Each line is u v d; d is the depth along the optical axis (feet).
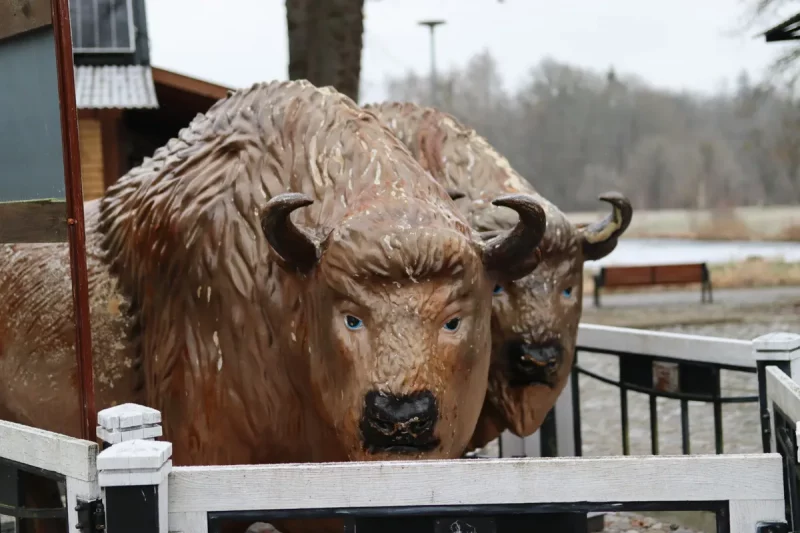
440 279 11.17
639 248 129.39
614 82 223.30
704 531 17.63
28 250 16.10
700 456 8.21
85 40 38.88
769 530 8.14
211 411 12.78
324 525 13.08
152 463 7.93
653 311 55.83
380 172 12.29
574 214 212.23
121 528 7.96
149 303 13.57
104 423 9.06
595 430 25.91
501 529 8.35
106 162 36.91
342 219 11.76
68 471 9.11
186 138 14.11
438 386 10.93
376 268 11.02
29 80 10.99
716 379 16.03
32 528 10.64
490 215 15.66
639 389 17.40
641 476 8.20
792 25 16.17
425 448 10.91
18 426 10.05
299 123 12.94
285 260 11.55
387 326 10.95
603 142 221.46
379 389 10.75
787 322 48.70
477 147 17.20
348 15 28.09
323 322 11.43
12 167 11.38
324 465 8.27
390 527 8.32
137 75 35.58
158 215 13.37
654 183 219.41
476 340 11.58
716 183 214.28
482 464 8.23
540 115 215.51
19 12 11.02
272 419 12.61
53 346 15.15
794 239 149.28
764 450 12.11
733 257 101.19
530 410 15.28
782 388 10.92
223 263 12.57
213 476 8.26
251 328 12.41
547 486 8.22
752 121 170.50
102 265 14.57
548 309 14.98
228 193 12.87
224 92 35.83
